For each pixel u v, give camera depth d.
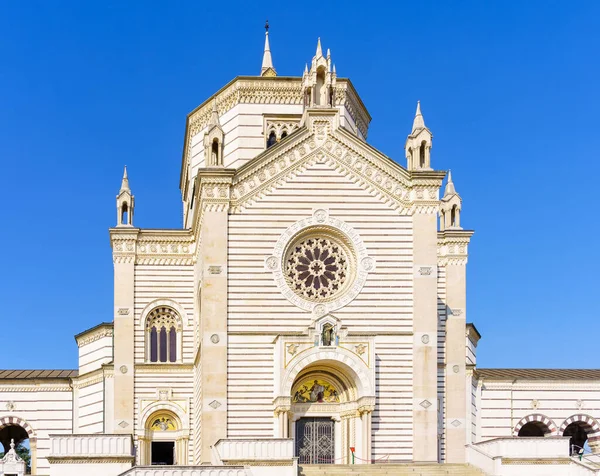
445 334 81.31
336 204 73.38
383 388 71.12
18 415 87.75
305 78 76.81
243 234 72.12
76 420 87.50
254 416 69.75
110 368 81.94
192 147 89.44
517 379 90.75
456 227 83.81
